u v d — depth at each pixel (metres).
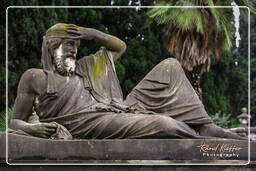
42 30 19.91
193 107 10.02
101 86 10.28
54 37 10.23
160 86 10.13
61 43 10.22
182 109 10.02
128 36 23.44
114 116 9.88
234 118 26.33
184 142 9.62
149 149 9.61
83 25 22.61
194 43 18.47
